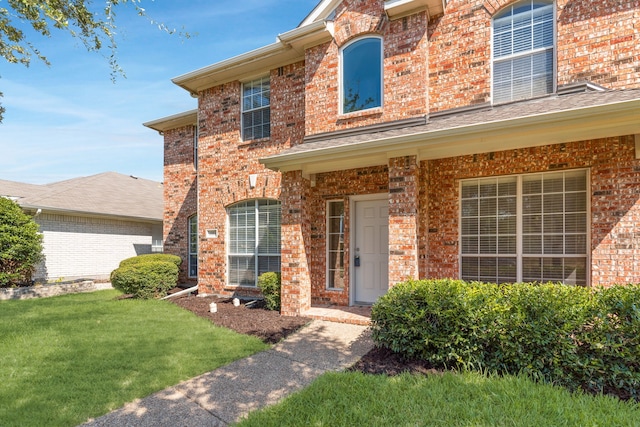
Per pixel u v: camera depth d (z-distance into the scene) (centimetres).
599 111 457
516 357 413
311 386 400
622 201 578
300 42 848
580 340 385
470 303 443
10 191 1548
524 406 334
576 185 627
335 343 579
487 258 689
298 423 320
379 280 820
